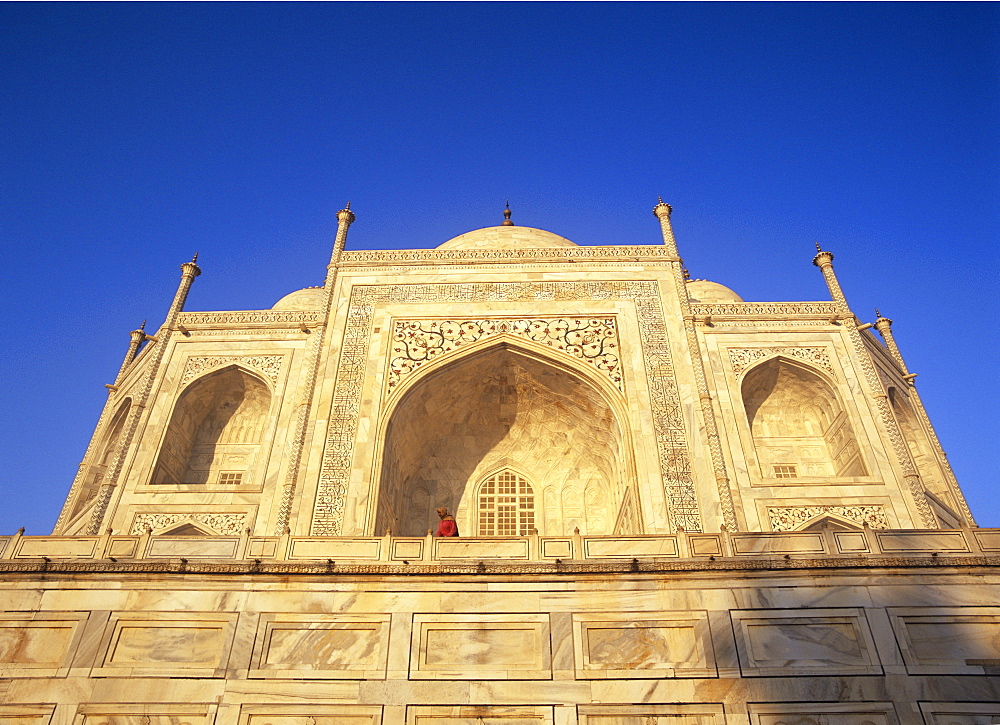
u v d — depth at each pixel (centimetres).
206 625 2002
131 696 1888
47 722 1852
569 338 3731
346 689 1902
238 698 1886
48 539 2170
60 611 2019
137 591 2055
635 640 1972
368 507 3166
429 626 2000
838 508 3241
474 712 1869
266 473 3388
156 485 3394
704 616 1994
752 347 3781
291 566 2084
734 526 3102
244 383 3853
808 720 1831
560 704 1873
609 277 3997
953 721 1814
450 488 3981
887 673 1881
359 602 2041
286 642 1980
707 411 3447
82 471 3934
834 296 3997
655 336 3747
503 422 4047
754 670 1905
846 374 3694
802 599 2005
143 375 3950
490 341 3700
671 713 1855
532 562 2088
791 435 3844
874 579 2025
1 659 1945
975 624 1944
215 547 2159
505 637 1984
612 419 3612
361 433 3388
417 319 3825
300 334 3897
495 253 4106
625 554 2136
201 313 4009
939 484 3875
